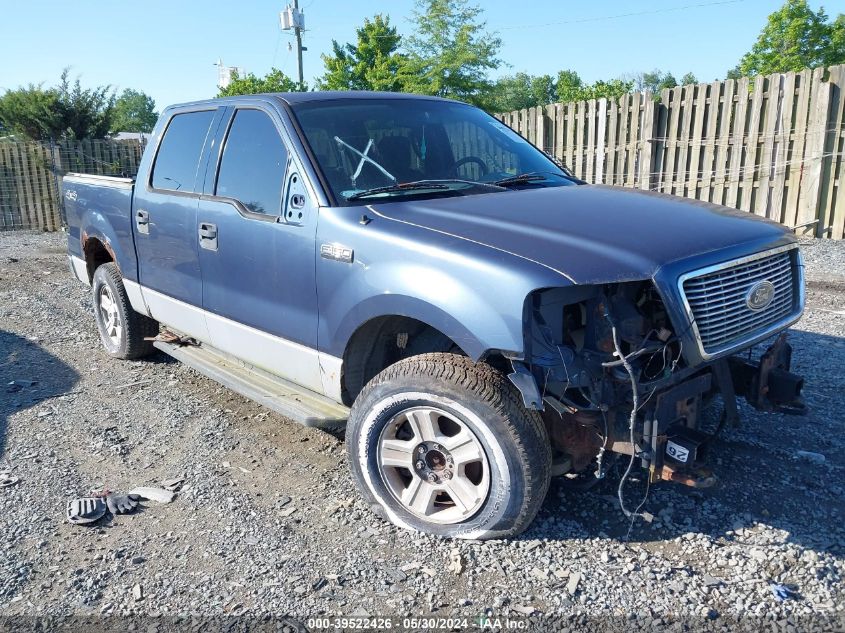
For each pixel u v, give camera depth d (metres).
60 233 16.80
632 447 3.10
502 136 4.89
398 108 4.57
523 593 3.03
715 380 3.44
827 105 10.22
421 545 3.41
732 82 11.09
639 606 2.92
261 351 4.34
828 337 6.26
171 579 3.22
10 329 7.57
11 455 4.49
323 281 3.73
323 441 4.62
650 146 12.15
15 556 3.42
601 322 3.13
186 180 4.89
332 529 3.58
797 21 34.72
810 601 2.92
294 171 3.96
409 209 3.67
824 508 3.60
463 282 3.13
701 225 3.43
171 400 5.41
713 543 3.33
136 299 5.72
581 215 3.47
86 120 21.86
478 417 3.19
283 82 32.06
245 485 4.06
